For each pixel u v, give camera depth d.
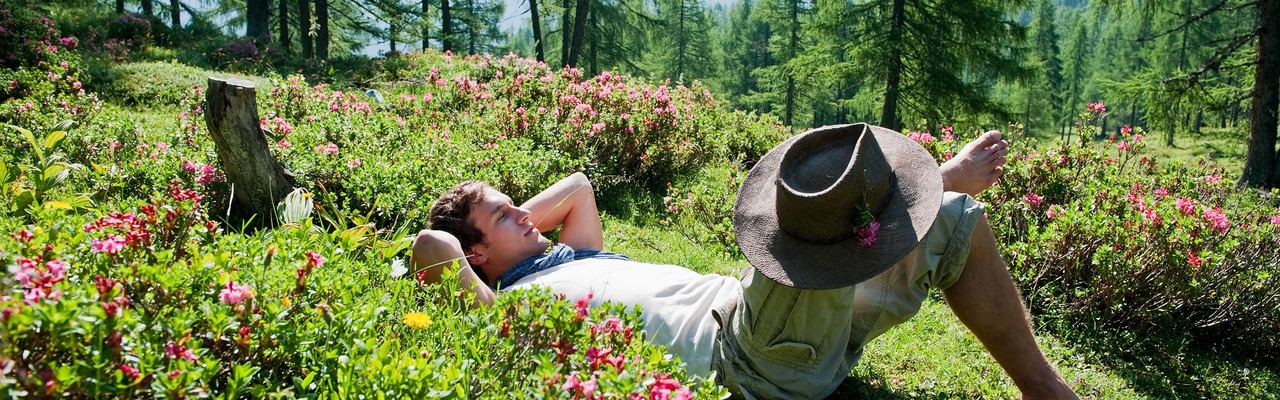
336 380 1.63
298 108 6.77
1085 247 4.10
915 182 2.27
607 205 6.02
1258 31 15.48
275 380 1.66
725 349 2.52
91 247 1.76
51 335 1.29
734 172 5.69
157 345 1.41
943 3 21.69
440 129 6.77
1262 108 15.41
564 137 6.51
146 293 1.63
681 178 6.96
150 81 11.10
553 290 2.73
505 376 1.72
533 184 5.11
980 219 2.33
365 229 3.02
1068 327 3.95
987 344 2.41
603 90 7.61
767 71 34.44
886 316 2.48
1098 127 5.43
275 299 1.71
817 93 45.44
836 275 2.18
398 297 2.35
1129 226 4.00
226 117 3.94
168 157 4.47
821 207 2.14
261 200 4.13
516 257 2.99
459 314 2.29
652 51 54.69
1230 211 4.72
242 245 2.05
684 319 2.61
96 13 22.06
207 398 1.47
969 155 2.96
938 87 21.67
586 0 32.03
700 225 5.41
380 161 4.77
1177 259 3.80
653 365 1.69
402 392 1.48
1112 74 71.19
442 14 34.56
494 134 6.56
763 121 9.71
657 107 7.30
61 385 1.21
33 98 6.96
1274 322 3.93
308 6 22.45
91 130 5.18
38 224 2.14
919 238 2.15
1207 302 3.95
